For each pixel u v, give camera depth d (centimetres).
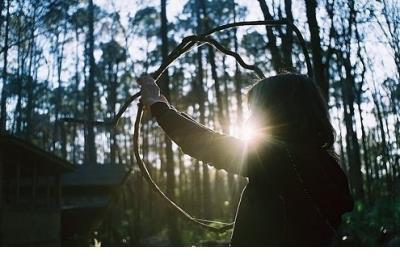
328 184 107
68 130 4603
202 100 3903
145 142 4738
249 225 106
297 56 1225
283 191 105
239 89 3528
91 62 4216
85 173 2628
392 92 1762
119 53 4325
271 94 113
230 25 147
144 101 117
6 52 2916
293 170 105
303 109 112
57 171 2130
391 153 2167
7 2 2403
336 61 2125
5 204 1602
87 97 4425
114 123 148
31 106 3762
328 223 107
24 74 3547
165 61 141
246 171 107
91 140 3403
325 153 111
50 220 2019
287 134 111
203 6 3362
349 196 111
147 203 4353
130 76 4450
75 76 4428
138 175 3192
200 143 107
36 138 4056
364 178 3281
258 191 107
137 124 143
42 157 1792
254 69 139
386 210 1205
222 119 3369
